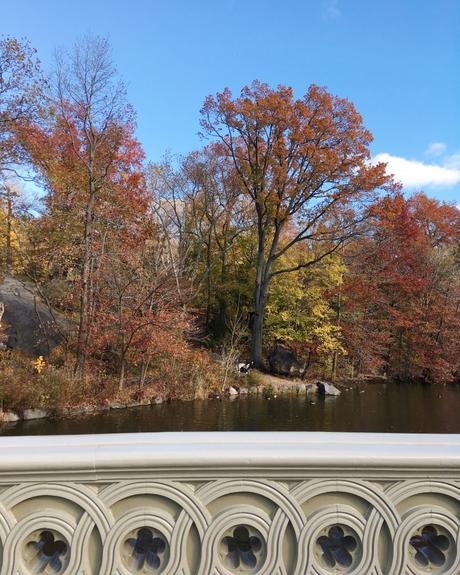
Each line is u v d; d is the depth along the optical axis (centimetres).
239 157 2764
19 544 162
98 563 162
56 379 1455
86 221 1839
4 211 2033
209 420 1501
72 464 162
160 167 3019
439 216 3616
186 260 2927
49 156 1956
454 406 1909
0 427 1245
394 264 2977
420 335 2936
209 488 166
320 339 2558
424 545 177
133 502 166
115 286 1720
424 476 170
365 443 178
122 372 1689
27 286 2014
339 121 2528
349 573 167
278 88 2539
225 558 167
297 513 167
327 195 2605
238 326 2717
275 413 1667
